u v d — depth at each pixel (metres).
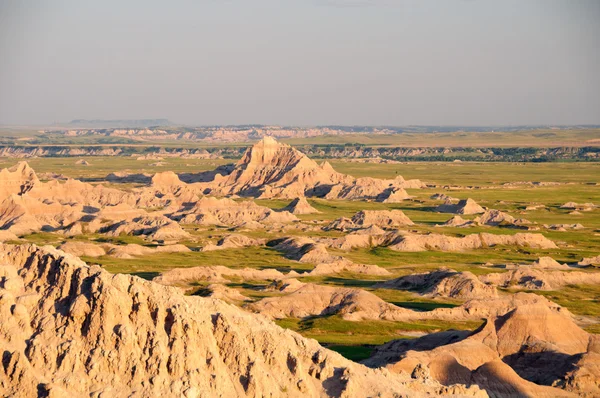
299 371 76.50
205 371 71.81
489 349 118.62
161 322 72.44
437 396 84.94
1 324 70.44
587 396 108.06
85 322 71.38
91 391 67.69
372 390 78.75
